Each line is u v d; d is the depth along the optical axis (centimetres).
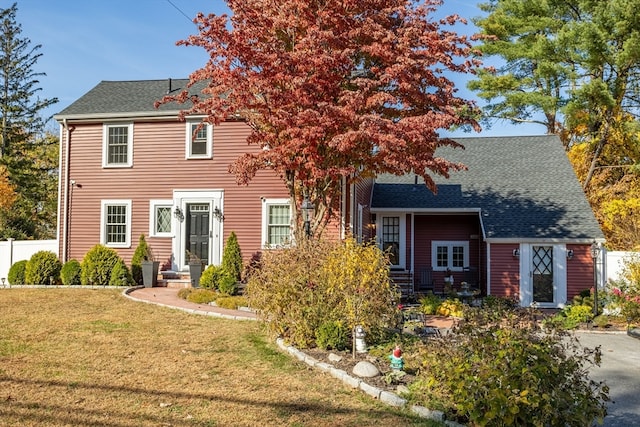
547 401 529
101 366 782
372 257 935
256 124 1466
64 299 1429
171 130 1895
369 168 1412
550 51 2508
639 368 990
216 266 1758
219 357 864
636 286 1572
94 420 571
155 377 738
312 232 1422
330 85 1279
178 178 1881
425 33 1348
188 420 581
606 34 2373
